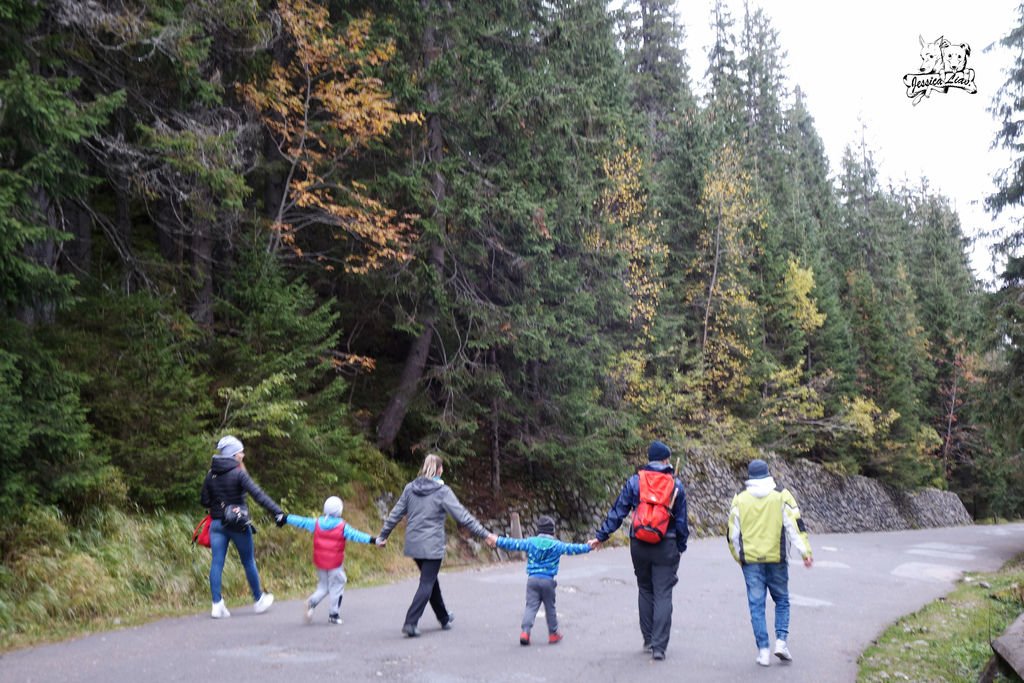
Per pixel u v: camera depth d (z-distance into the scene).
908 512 45.34
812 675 6.77
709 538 25.97
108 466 9.55
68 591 8.29
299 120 14.89
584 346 19.95
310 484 13.14
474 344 17.17
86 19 10.02
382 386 19.12
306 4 14.41
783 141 64.44
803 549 7.06
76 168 9.31
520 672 6.47
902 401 45.66
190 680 5.95
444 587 11.70
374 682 6.01
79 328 10.70
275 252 14.55
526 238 17.52
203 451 10.71
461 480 19.12
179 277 13.45
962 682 6.88
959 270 66.38
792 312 38.88
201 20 12.09
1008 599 12.00
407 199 16.08
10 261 8.05
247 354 12.48
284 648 7.09
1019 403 23.72
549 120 17.47
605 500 22.91
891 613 10.66
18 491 8.40
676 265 32.97
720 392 33.19
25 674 6.10
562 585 12.12
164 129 11.40
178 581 9.66
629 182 24.27
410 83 15.89
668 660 7.13
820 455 41.75
